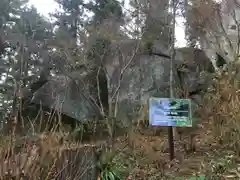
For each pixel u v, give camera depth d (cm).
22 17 1677
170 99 500
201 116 718
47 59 1468
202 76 1031
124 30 1134
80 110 1098
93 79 1202
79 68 1202
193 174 403
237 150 437
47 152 239
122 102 1132
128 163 457
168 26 1056
